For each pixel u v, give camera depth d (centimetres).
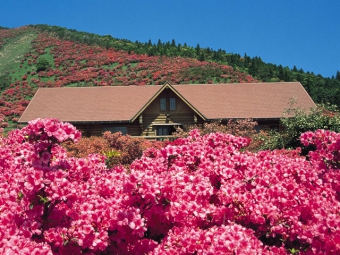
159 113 2269
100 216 384
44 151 392
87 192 457
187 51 7594
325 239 342
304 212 423
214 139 636
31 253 315
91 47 7531
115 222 381
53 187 361
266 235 419
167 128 2302
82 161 474
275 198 435
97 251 401
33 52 7475
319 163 586
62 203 403
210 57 7119
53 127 376
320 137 611
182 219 416
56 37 8600
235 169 522
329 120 1408
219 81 4947
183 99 2153
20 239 332
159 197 386
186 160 538
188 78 5078
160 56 6831
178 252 364
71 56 6931
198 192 447
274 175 488
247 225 447
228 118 2225
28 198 371
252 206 427
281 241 433
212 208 450
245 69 6225
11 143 622
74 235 365
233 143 638
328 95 5038
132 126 2266
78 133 394
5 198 405
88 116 2289
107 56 6806
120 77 5541
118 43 8319
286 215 412
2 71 6481
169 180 391
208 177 490
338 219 352
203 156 529
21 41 8550
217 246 328
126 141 1445
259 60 6894
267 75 5859
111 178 532
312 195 462
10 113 4222
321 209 392
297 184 468
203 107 2361
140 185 384
